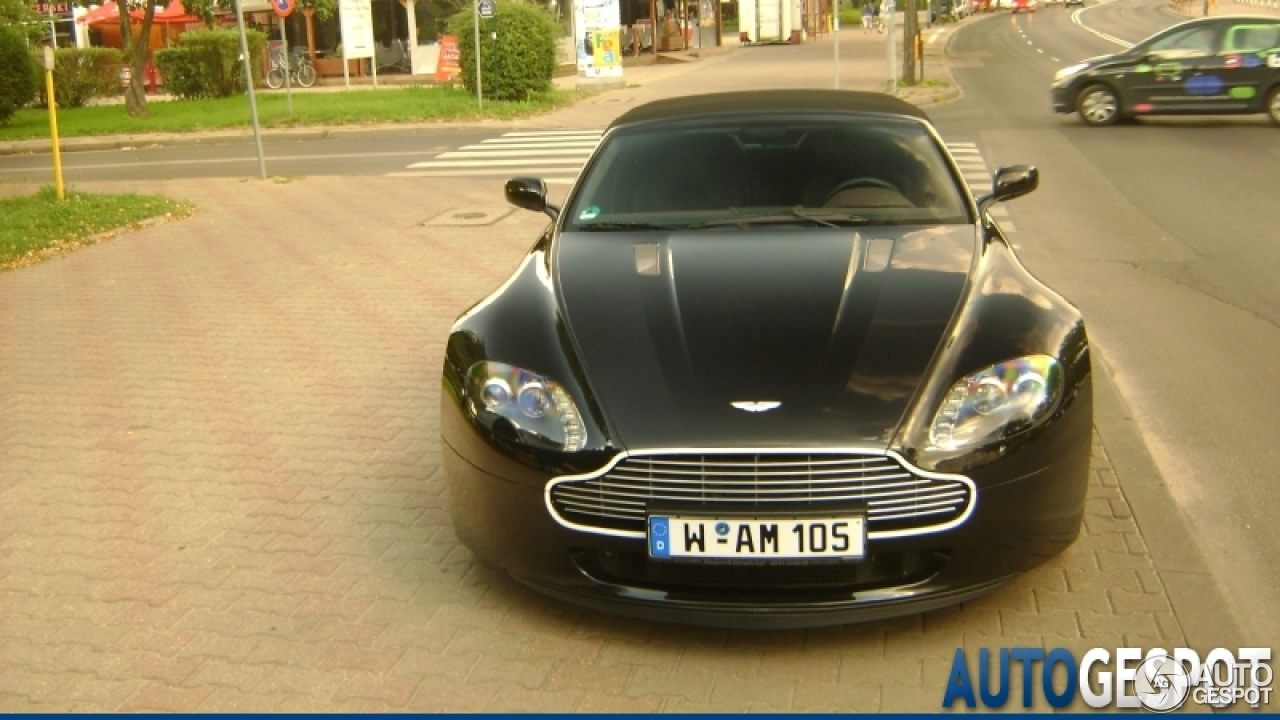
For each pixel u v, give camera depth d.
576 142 19.64
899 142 5.37
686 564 3.70
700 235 4.82
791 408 3.67
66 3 30.41
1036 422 3.73
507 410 3.88
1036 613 3.96
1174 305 8.16
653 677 3.68
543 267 4.74
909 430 3.63
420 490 5.24
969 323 3.98
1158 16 69.38
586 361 3.95
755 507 3.62
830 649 3.81
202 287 9.67
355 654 3.86
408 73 37.28
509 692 3.62
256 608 4.20
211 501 5.20
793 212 5.00
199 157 20.55
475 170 16.78
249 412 6.41
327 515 5.00
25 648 3.97
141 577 4.47
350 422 6.19
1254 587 4.18
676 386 3.80
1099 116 19.08
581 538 3.76
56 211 13.42
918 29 28.03
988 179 13.86
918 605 3.71
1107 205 12.02
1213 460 5.37
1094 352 7.09
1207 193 12.55
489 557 4.01
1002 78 30.03
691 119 5.60
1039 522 3.78
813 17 56.19
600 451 3.69
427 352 7.46
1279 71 18.08
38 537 4.87
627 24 45.75
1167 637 3.80
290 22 37.22
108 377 7.18
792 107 5.63
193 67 31.58
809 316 4.06
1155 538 4.44
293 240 11.75
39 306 9.20
